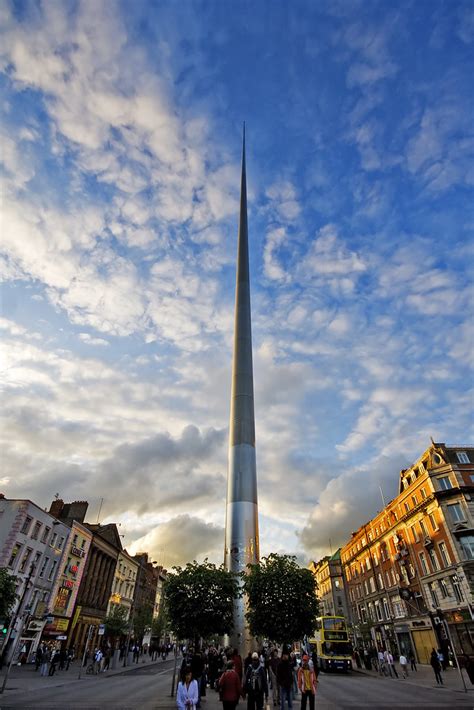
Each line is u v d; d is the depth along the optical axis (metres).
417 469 53.25
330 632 43.50
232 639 30.52
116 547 67.19
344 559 83.62
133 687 26.06
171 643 94.00
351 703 19.88
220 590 26.61
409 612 54.12
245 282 54.25
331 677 38.03
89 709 16.58
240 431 41.38
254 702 13.37
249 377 45.56
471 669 26.02
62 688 24.83
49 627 46.31
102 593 62.66
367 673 41.94
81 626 54.94
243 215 62.38
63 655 39.03
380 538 64.19
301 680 14.84
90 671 36.62
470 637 41.59
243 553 34.53
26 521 43.47
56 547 49.62
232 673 12.05
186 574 27.50
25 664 40.69
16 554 41.91
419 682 30.70
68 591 51.59
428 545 49.09
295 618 25.67
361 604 73.62
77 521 55.88
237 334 49.06
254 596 26.69
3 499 43.38
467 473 47.84
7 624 32.44
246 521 36.19
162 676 35.25
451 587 45.06
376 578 66.38
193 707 10.90
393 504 59.50
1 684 24.19
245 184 66.00
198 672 20.75
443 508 47.09
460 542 44.66
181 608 26.14
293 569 27.73
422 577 51.03
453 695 22.83
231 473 39.25
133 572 77.75
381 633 62.66
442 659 41.56
